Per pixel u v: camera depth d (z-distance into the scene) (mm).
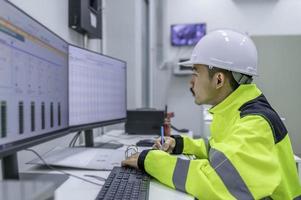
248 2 4234
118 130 2494
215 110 1036
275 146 885
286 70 3205
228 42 1018
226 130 982
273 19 4207
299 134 3174
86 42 2178
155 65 4176
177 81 4305
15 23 807
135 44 2855
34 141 918
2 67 743
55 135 1092
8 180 738
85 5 1923
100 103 1575
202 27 4207
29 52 893
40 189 641
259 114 898
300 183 1043
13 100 800
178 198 794
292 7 4203
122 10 2842
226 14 4258
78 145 1693
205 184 789
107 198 747
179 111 4289
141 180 897
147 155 968
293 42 3209
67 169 1100
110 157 1250
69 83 1269
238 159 789
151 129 2186
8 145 772
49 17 1589
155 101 4203
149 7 3816
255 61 1041
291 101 3197
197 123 4207
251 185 762
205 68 1040
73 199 778
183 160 899
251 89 1013
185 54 4250
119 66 1835
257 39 3234
